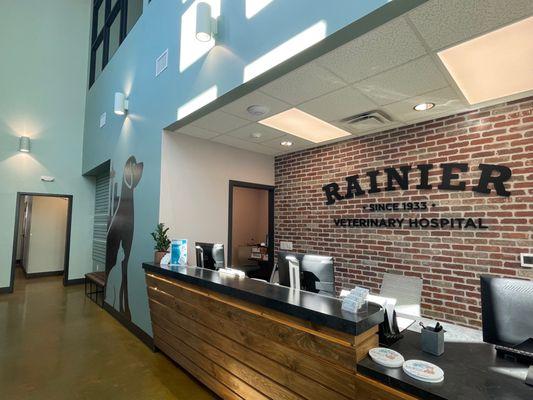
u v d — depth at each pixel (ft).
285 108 9.68
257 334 6.69
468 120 9.53
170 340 10.21
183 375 9.70
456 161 9.70
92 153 21.15
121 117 16.35
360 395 4.76
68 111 23.35
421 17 5.49
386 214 11.31
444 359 5.01
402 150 11.03
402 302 8.74
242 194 25.43
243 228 25.34
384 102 9.05
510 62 6.88
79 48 24.25
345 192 12.72
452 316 9.48
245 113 10.23
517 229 8.43
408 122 10.67
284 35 7.12
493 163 8.97
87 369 10.01
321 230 13.52
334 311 5.28
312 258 7.86
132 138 14.78
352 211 12.41
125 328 13.82
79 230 23.39
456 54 6.64
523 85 7.91
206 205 13.12
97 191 23.67
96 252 22.71
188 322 9.12
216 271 9.34
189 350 9.18
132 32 15.69
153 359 10.78
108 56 20.89
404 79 7.69
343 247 12.60
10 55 21.26
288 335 5.95
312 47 6.50
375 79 7.73
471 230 9.28
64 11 23.75
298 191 14.69
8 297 18.97
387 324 5.65
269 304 6.19
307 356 5.62
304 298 6.15
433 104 9.11
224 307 7.59
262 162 15.46
